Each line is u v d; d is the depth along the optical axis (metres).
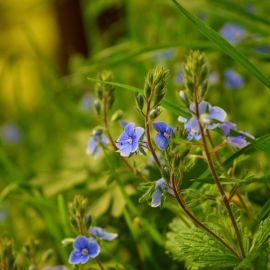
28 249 0.44
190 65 0.36
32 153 0.76
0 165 0.63
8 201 0.58
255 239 0.38
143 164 0.44
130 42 0.71
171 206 0.44
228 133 0.38
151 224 0.45
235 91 0.62
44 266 0.47
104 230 0.41
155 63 0.66
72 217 0.40
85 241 0.39
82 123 0.74
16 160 0.77
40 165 0.73
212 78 0.57
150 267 0.46
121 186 0.45
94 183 0.49
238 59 0.42
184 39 0.72
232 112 0.57
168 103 0.40
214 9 0.64
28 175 0.55
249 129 0.55
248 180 0.38
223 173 0.40
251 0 0.68
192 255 0.39
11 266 0.40
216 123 0.36
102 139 0.44
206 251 0.38
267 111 0.59
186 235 0.39
